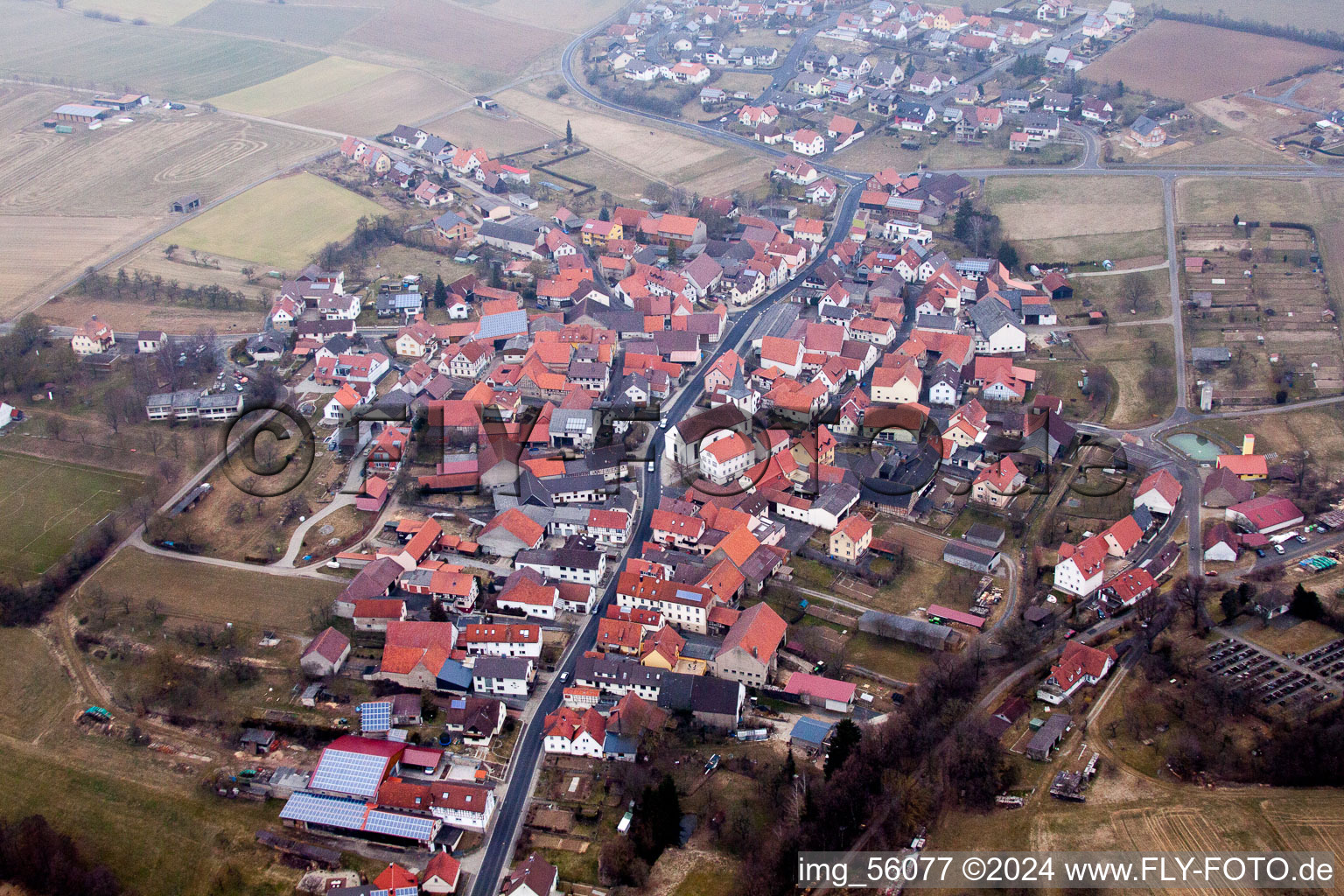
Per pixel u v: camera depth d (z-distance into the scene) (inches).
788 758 7396.7
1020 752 7431.1
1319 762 7012.8
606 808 7332.7
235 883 6904.5
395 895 6712.6
